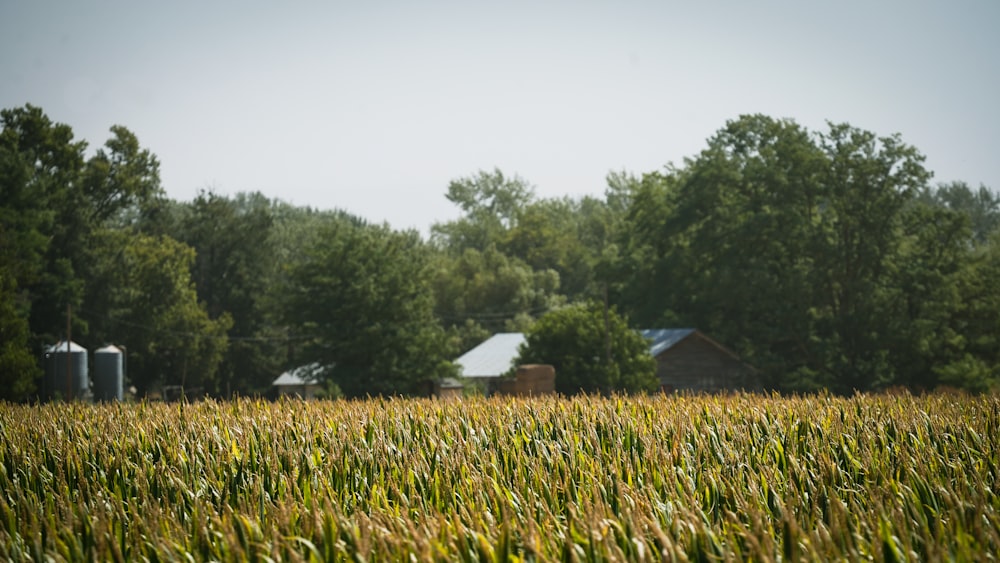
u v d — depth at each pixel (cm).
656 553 779
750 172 6800
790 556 763
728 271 6506
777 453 1277
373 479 1216
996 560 756
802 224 6544
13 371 5378
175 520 941
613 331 5162
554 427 1541
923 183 6581
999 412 1655
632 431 1463
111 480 1309
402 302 6212
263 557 777
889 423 1516
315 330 6084
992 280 6569
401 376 5928
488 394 5909
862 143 6650
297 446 1469
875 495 954
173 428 1703
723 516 970
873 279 6506
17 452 1450
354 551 790
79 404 2312
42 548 893
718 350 6256
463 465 1174
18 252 6366
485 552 777
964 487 1030
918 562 756
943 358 6338
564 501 1033
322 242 6331
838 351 6203
